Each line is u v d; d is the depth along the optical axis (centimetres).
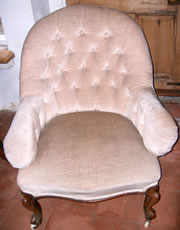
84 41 125
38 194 104
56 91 130
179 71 199
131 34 120
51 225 127
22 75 120
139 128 115
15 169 162
